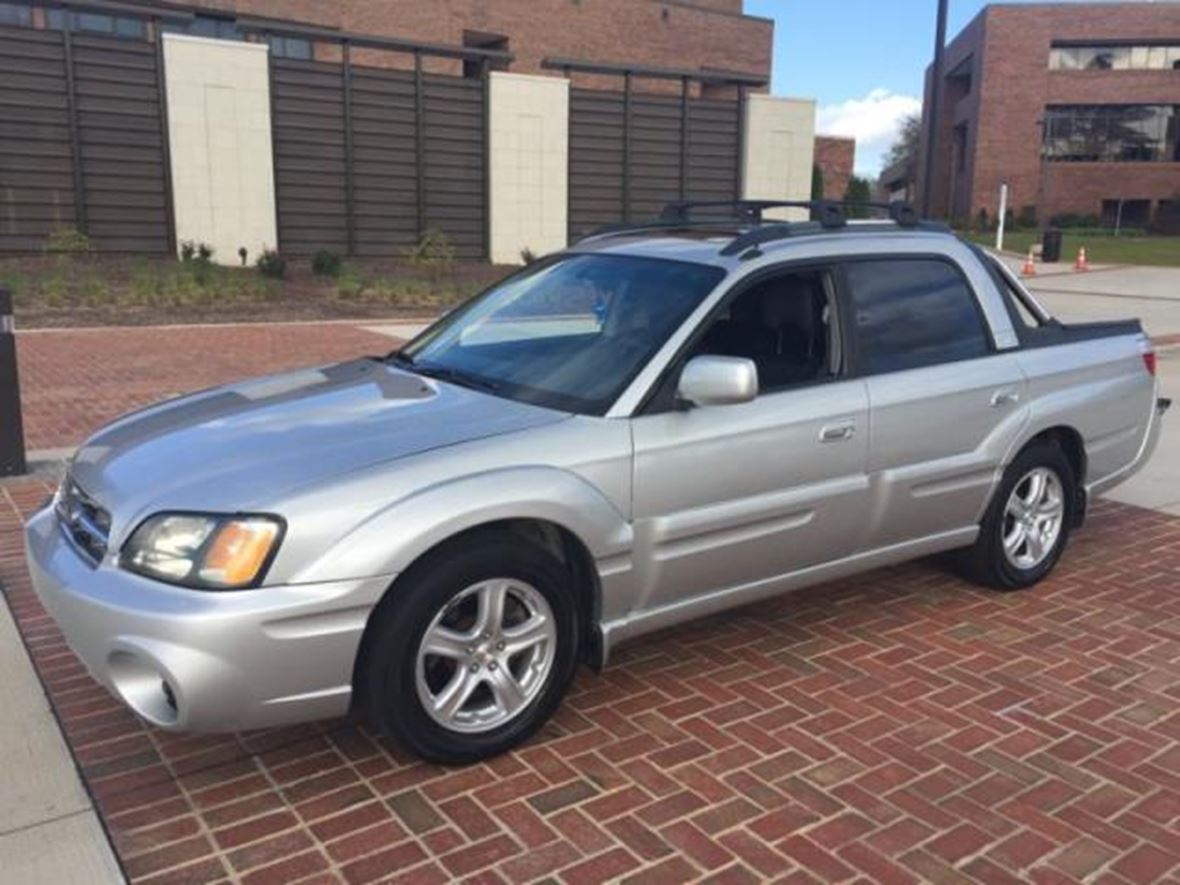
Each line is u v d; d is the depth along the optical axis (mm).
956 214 78625
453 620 3557
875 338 4605
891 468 4582
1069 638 4758
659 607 4047
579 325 4414
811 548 4410
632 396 3891
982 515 5082
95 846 3139
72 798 3383
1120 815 3371
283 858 3092
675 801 3408
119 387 10664
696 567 4055
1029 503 5270
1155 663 4508
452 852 3125
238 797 3400
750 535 4172
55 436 8453
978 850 3178
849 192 58250
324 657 3258
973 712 4039
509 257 26656
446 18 35219
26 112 20609
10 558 5551
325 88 23703
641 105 28109
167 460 3639
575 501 3648
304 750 3686
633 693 4156
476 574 3469
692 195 29422
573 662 3781
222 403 4270
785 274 4383
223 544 3191
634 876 3023
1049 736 3869
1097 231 66125
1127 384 5629
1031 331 5270
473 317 4918
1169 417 9930
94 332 14828
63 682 4160
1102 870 3092
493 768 3590
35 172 20875
